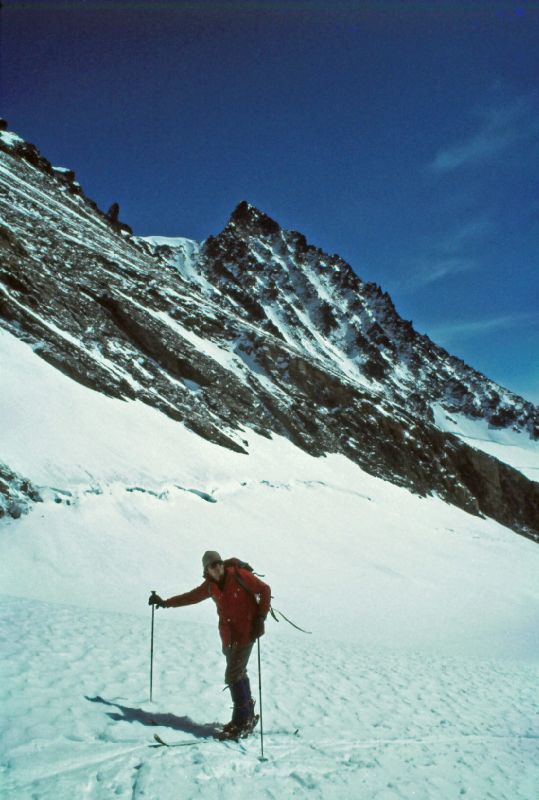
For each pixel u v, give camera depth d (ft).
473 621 73.15
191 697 20.56
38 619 28.99
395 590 79.15
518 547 140.67
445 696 29.25
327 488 119.44
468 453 192.75
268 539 83.25
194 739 16.60
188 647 28.43
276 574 71.67
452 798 15.80
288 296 521.65
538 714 29.04
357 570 83.41
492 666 44.60
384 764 17.49
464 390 555.28
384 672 32.78
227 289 442.09
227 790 13.80
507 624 75.05
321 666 30.91
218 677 23.80
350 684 27.68
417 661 40.86
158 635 30.48
